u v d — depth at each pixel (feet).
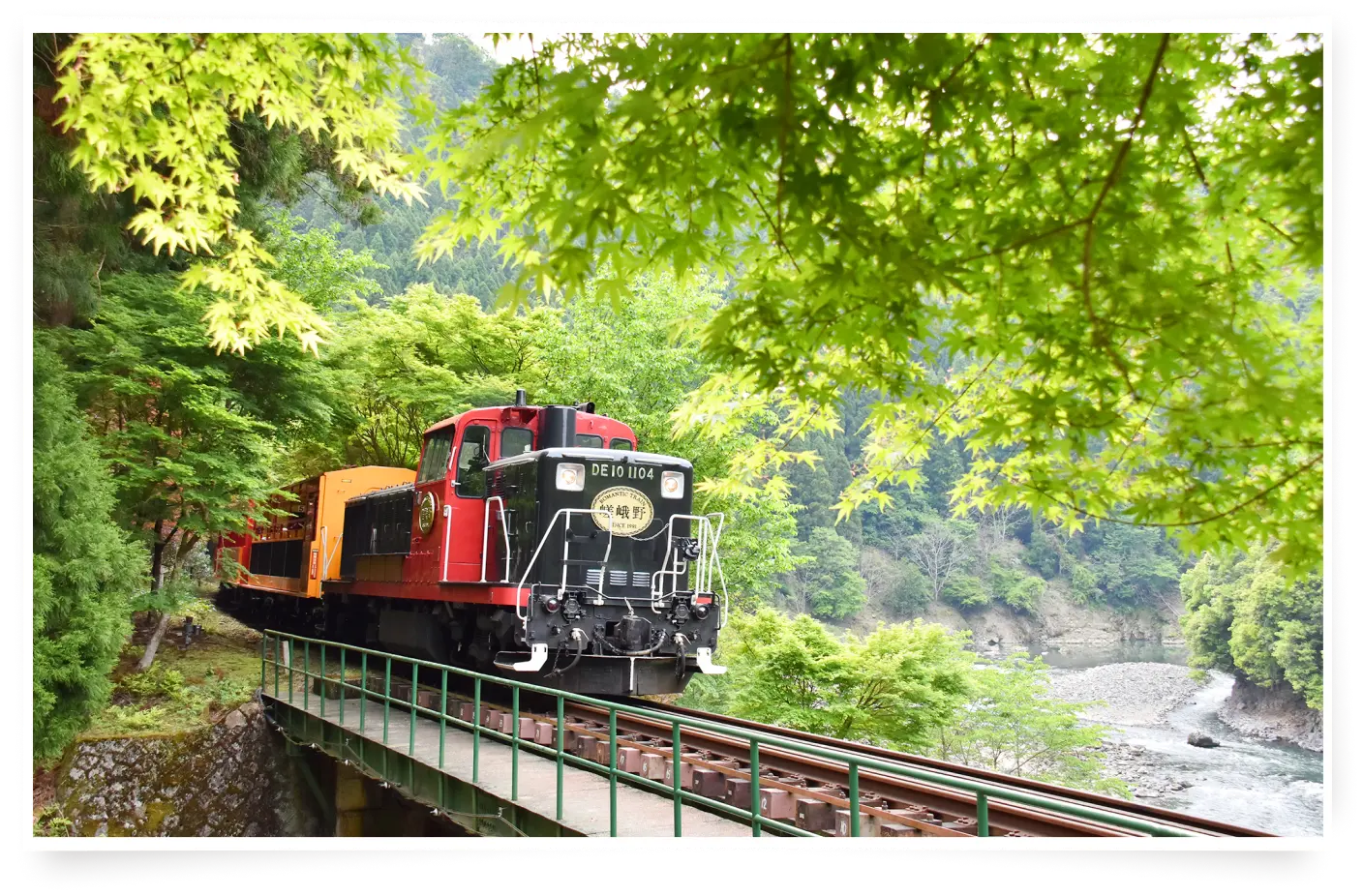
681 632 34.42
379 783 30.71
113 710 45.16
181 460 44.50
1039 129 11.92
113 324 41.47
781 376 13.97
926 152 12.33
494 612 34.83
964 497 17.79
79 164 33.01
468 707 34.17
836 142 10.88
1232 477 12.88
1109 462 14.26
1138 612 203.51
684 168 10.96
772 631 50.96
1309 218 11.53
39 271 36.09
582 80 10.53
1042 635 199.93
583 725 31.24
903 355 14.20
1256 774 75.00
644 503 35.37
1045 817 17.76
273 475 61.46
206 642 62.85
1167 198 11.73
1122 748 83.61
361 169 19.51
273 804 42.24
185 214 20.11
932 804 20.10
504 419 38.63
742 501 62.95
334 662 55.83
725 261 13.39
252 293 22.34
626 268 12.32
